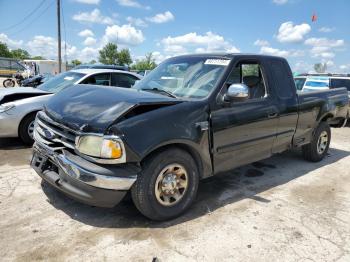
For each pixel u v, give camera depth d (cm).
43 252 289
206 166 380
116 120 304
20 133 611
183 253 297
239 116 404
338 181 507
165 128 325
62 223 338
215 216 369
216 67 412
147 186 323
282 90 483
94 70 759
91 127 306
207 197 421
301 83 1193
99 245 302
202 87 393
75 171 306
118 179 303
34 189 416
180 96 392
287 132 498
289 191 455
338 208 407
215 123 375
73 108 345
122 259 284
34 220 341
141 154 307
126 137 300
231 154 407
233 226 349
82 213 359
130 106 316
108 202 312
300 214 385
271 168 557
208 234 330
